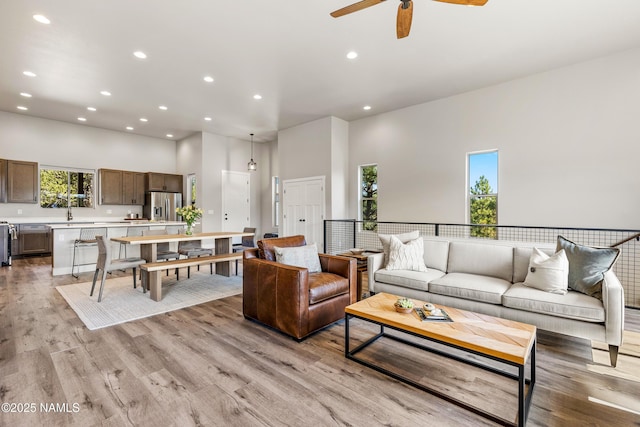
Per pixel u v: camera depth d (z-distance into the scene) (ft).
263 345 8.39
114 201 25.05
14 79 15.10
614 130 13.00
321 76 14.85
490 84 15.93
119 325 9.75
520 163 15.29
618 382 6.63
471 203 17.17
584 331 7.51
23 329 9.33
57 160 22.76
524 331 6.32
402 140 19.54
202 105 18.94
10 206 21.45
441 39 11.69
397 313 7.34
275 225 28.73
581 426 5.28
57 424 5.26
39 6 9.57
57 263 16.79
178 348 8.16
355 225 20.99
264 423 5.35
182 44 11.94
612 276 7.89
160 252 16.48
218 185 26.43
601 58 13.20
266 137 27.48
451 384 6.58
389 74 14.69
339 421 5.41
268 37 11.51
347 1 9.46
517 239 15.37
